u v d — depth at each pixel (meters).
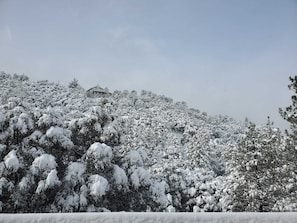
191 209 28.66
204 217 6.79
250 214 6.87
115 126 19.69
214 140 79.69
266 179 19.89
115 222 6.64
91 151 17.20
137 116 92.38
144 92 156.88
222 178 30.23
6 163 15.71
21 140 17.95
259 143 20.84
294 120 14.52
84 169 16.94
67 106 93.19
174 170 29.94
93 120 19.02
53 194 16.70
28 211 16.33
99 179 16.20
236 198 20.72
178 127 95.38
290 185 17.92
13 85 98.62
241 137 21.86
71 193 16.41
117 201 19.06
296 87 14.52
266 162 20.12
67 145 17.84
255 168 20.44
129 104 121.00
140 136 46.66
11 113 18.28
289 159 15.69
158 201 19.70
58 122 18.67
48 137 17.50
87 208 15.98
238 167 21.08
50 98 98.75
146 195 19.83
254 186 19.77
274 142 20.41
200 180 29.91
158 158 40.84
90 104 97.50
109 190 17.70
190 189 28.19
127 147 21.77
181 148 67.31
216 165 57.12
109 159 17.44
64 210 15.70
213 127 106.25
